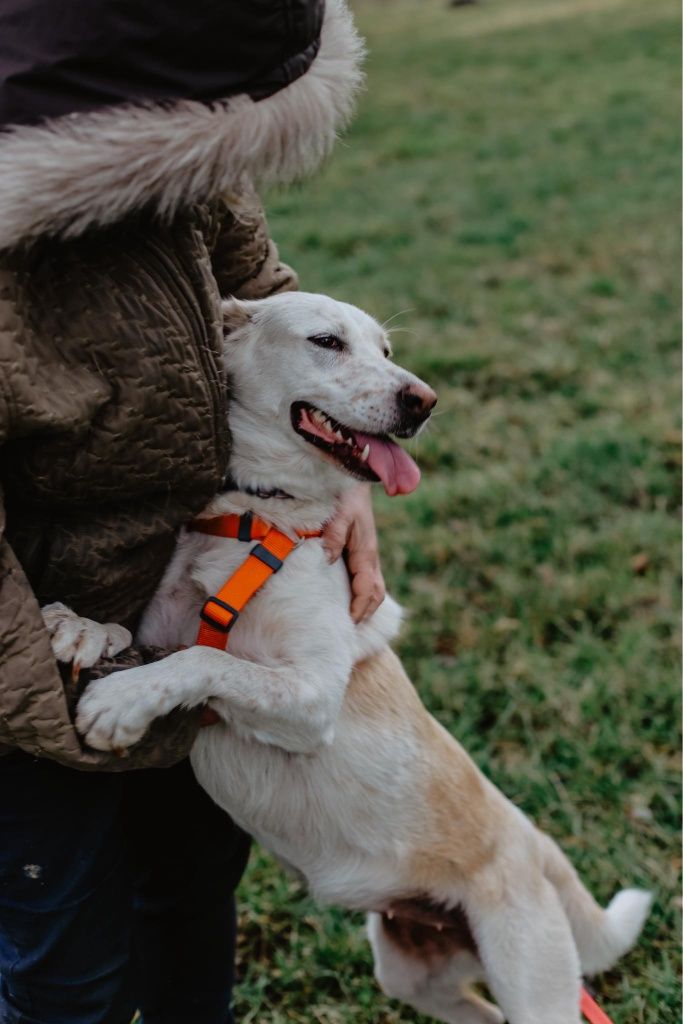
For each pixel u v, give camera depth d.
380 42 22.17
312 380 2.28
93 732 1.73
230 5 1.43
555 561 4.37
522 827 2.54
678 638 3.87
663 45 17.33
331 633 2.16
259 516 2.20
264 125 1.50
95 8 1.40
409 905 2.43
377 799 2.32
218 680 1.93
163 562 1.96
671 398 5.77
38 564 1.73
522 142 12.56
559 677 3.69
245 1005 2.68
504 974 2.37
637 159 11.30
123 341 1.59
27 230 1.45
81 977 1.84
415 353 6.58
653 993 2.64
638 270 7.98
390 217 9.93
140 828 2.22
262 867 3.04
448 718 3.52
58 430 1.54
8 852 1.76
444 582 4.26
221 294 2.31
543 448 5.28
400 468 2.29
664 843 3.05
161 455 1.70
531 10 24.19
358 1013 2.66
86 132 1.42
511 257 8.59
